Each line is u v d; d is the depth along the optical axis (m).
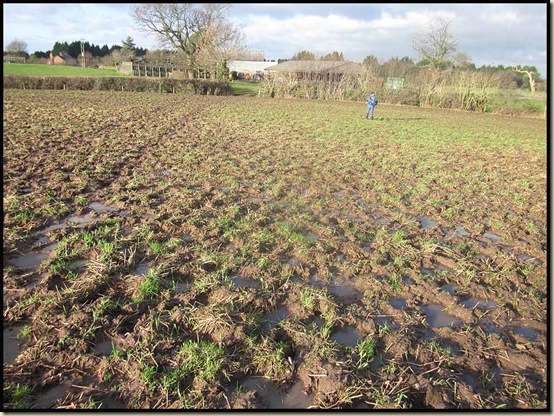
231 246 7.14
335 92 41.50
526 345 5.09
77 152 12.75
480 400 4.16
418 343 4.95
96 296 5.43
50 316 4.89
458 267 6.91
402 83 42.56
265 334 4.91
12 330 4.79
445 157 15.98
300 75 43.81
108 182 10.16
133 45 99.38
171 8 50.22
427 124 25.88
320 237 7.81
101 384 4.10
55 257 6.21
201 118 22.62
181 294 5.50
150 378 4.09
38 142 13.55
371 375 4.38
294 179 11.53
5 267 5.98
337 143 17.38
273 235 7.57
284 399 4.09
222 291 5.56
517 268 7.00
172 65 63.16
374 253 7.20
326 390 4.12
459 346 5.04
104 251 6.43
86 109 22.92
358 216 9.05
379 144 17.81
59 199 8.70
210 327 4.87
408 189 11.18
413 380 4.29
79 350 4.43
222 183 10.70
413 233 8.22
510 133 24.33
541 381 4.53
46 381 4.06
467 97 38.56
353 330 5.20
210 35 50.69
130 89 38.69
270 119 23.83
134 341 4.55
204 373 4.20
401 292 6.11
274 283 5.98
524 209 10.29
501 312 5.77
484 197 11.05
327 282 6.24
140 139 15.49
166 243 6.95
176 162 12.41
